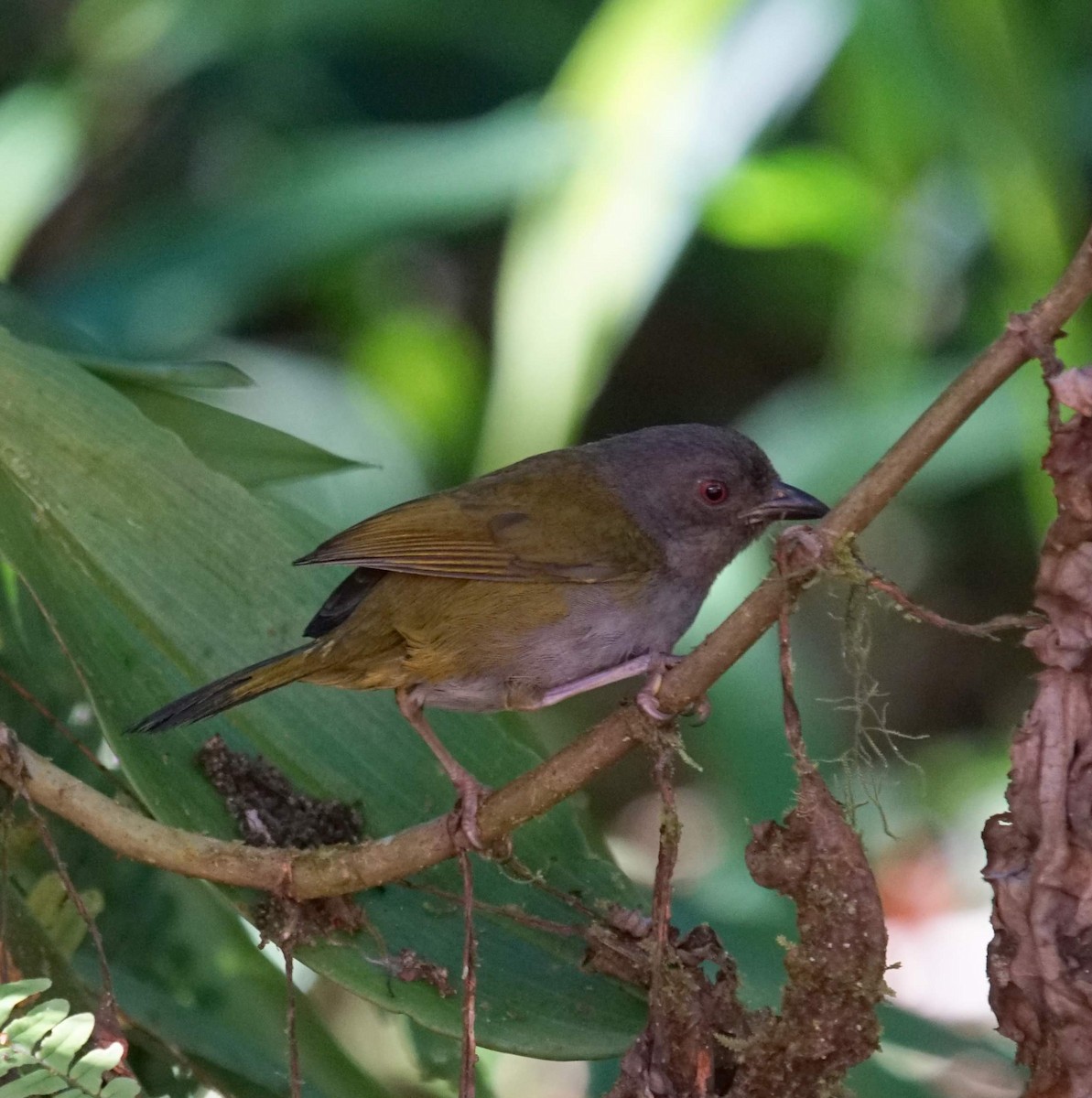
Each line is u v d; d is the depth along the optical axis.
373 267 18.69
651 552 9.22
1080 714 5.79
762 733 12.65
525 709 8.82
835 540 5.92
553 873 7.77
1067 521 5.73
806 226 14.80
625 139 13.89
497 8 18.69
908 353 14.91
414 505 8.79
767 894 10.55
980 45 12.67
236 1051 8.13
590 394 14.65
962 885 14.27
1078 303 5.66
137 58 18.02
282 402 17.06
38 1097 5.88
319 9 17.95
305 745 8.00
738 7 13.88
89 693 7.04
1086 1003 5.70
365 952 7.07
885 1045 8.27
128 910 8.36
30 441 7.53
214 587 7.88
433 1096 11.33
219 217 15.64
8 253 16.52
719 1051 6.54
